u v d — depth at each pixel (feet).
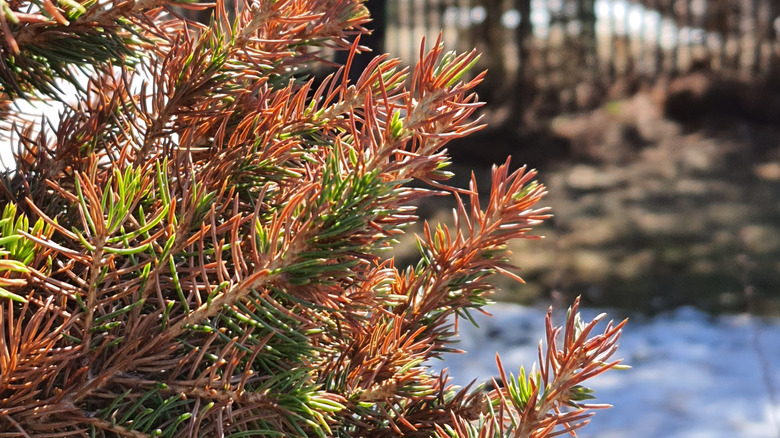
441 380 1.25
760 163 10.87
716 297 7.11
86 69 1.19
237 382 1.09
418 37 13.35
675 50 13.28
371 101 1.07
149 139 1.15
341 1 1.17
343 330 1.20
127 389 1.07
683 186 10.21
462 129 1.09
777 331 6.26
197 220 1.07
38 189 1.14
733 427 4.57
